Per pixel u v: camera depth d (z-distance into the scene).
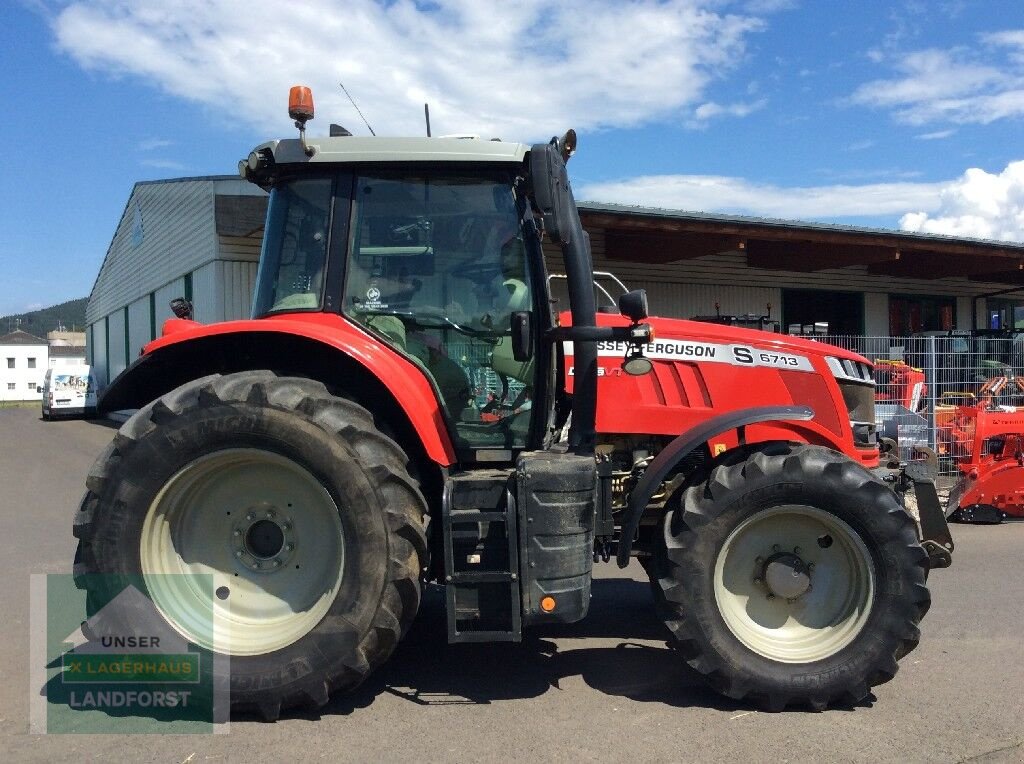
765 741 3.14
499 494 3.31
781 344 4.32
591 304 3.64
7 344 80.56
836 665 3.40
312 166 3.73
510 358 3.76
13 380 80.06
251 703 3.27
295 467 3.29
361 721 3.31
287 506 3.44
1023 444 7.55
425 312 3.74
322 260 3.72
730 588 3.58
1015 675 3.84
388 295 3.73
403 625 3.33
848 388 4.67
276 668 3.24
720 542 3.46
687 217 11.39
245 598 3.43
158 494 3.31
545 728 3.25
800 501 3.47
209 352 3.81
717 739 3.16
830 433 4.19
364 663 3.26
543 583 3.22
